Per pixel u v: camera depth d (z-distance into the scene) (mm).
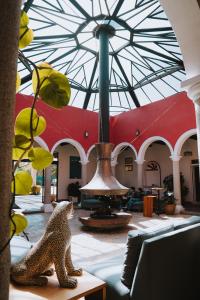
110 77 12219
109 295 2287
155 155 16531
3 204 462
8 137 471
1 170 459
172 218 9469
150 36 8906
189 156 15086
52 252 1851
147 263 2160
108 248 5555
